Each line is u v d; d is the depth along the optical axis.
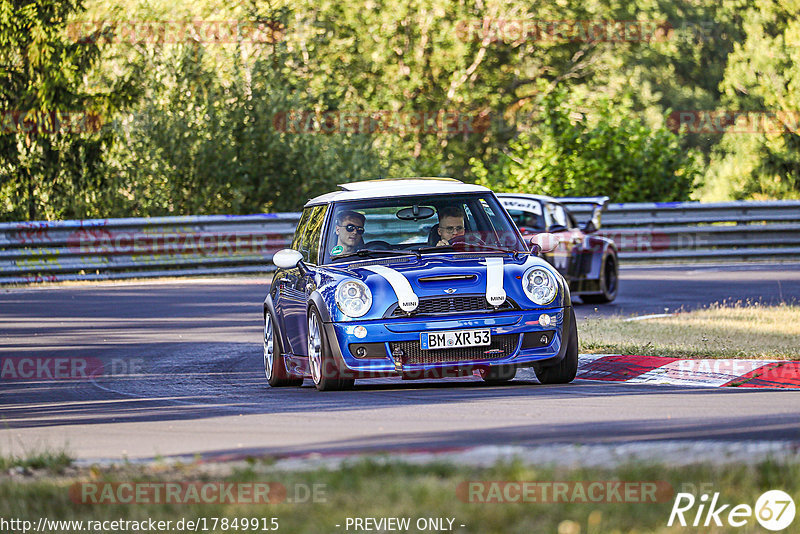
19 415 28.31
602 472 16.22
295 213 82.00
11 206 94.56
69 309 57.84
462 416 24.41
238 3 117.81
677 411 24.45
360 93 144.25
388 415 25.00
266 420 25.05
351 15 144.00
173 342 44.72
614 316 50.38
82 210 94.12
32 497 16.41
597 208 59.66
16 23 94.56
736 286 64.25
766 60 160.62
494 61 160.38
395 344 29.42
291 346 33.06
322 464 17.59
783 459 16.69
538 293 30.16
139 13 103.31
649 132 97.62
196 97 95.44
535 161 96.62
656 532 13.48
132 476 17.47
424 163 116.88
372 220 32.94
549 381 31.09
